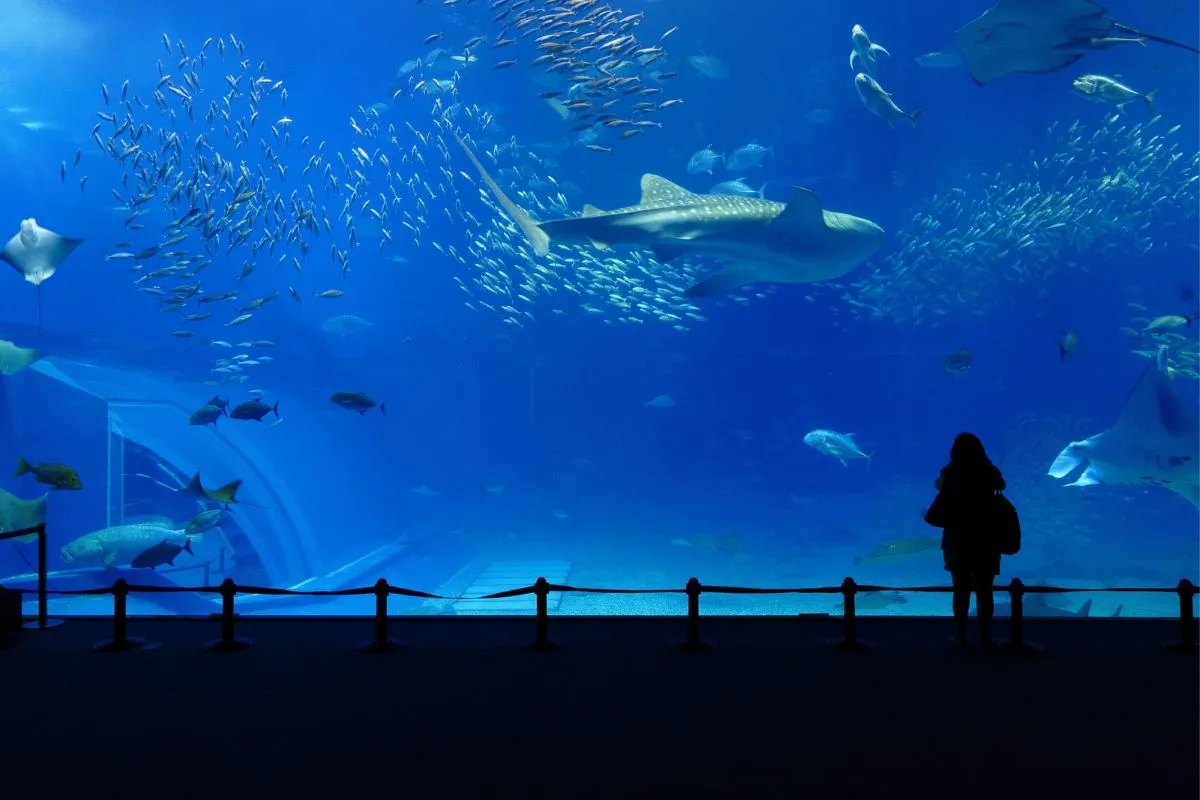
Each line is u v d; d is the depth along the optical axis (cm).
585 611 1670
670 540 3269
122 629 664
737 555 2842
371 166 3859
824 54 3497
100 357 2461
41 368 1764
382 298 3925
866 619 745
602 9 1786
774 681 569
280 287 3588
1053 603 1628
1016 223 3184
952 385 4809
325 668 607
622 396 4534
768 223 1238
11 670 602
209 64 3494
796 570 2561
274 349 3494
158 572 1761
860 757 434
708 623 739
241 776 413
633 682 569
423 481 4128
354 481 3800
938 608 1667
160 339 3350
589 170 3872
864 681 567
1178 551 2416
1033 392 4662
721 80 3606
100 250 3266
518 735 468
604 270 3328
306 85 3669
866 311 4444
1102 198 3344
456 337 3991
